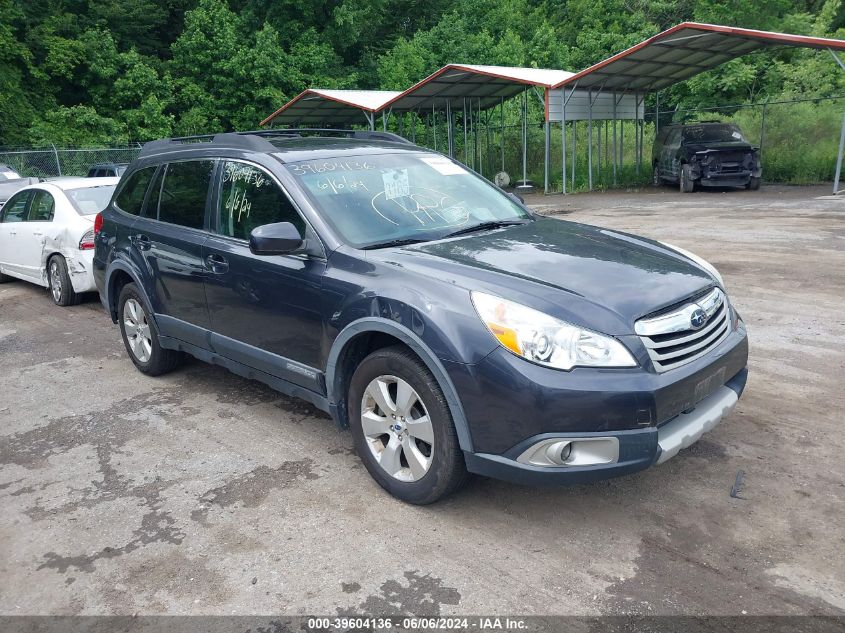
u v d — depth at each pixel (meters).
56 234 8.34
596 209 17.06
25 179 16.38
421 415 3.35
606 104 23.53
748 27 31.08
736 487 3.48
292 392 4.09
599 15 43.47
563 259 3.51
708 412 3.26
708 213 14.57
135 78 30.72
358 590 2.84
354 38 36.09
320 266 3.71
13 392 5.49
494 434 3.00
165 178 5.18
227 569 3.03
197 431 4.52
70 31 31.84
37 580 3.02
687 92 30.27
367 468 3.63
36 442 4.48
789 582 2.76
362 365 3.50
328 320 3.62
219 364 4.70
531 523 3.26
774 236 10.89
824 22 32.41
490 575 2.89
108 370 5.92
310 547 3.15
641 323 3.02
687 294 3.28
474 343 3.00
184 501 3.62
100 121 29.30
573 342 2.90
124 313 5.67
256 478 3.84
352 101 24.56
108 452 4.27
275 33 32.84
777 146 23.25
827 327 6.05
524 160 24.98
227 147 4.62
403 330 3.22
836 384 4.77
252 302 4.13
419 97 24.56
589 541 3.10
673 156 20.72
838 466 3.66
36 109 30.06
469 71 21.30
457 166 4.84
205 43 32.03
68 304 8.52
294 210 3.93
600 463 2.91
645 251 3.82
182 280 4.72
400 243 3.78
